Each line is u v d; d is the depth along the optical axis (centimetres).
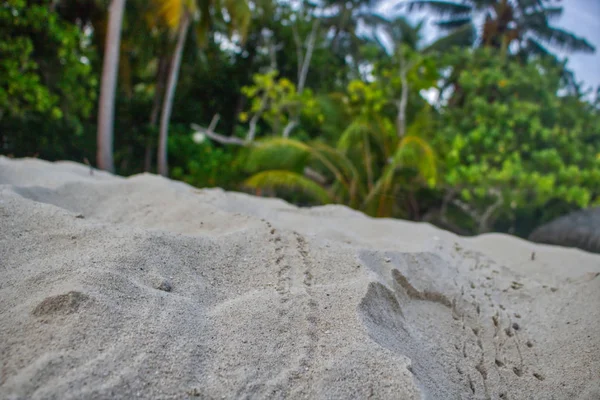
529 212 1213
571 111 1245
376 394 121
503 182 1010
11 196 202
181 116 1709
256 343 137
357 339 141
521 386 157
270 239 204
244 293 165
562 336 184
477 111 1152
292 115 1328
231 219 227
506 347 180
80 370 110
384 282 186
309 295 163
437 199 1371
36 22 797
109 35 945
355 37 1998
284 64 1900
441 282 218
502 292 229
